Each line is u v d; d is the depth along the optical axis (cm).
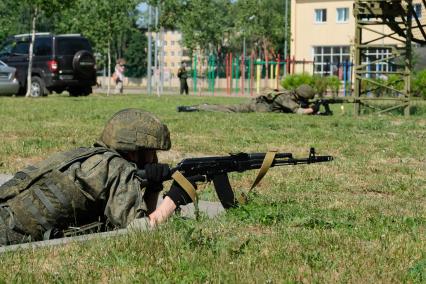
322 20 6694
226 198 691
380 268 520
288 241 592
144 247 544
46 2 3609
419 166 1227
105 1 4628
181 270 502
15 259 526
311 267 518
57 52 3559
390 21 2509
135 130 574
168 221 592
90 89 3794
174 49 14462
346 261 537
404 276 501
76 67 3581
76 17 4772
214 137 1619
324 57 6712
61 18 5284
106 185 565
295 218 698
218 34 7019
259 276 484
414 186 1010
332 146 1484
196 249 545
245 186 995
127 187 568
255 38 7688
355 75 2472
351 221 713
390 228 674
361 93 2483
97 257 529
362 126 1934
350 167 1184
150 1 4816
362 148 1455
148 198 593
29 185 577
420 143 1554
